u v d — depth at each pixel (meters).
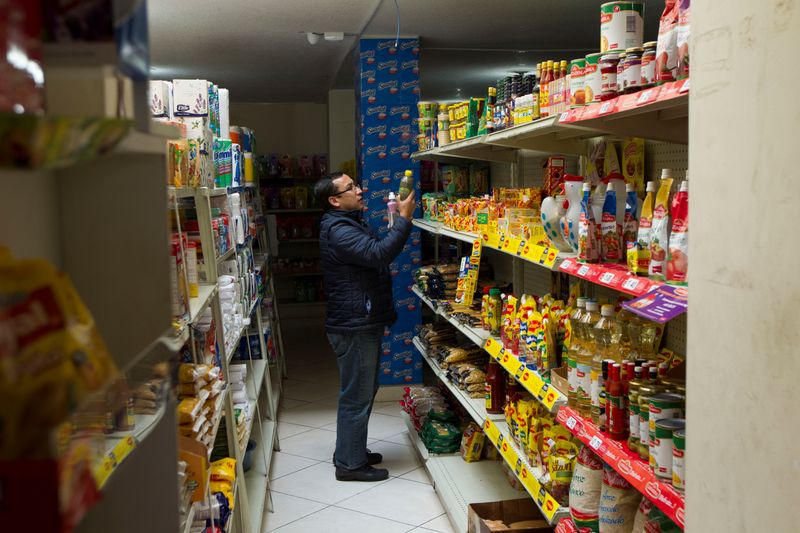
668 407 1.95
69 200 1.06
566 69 2.92
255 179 6.98
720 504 1.51
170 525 1.13
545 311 3.04
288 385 7.24
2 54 0.62
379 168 6.34
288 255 11.56
